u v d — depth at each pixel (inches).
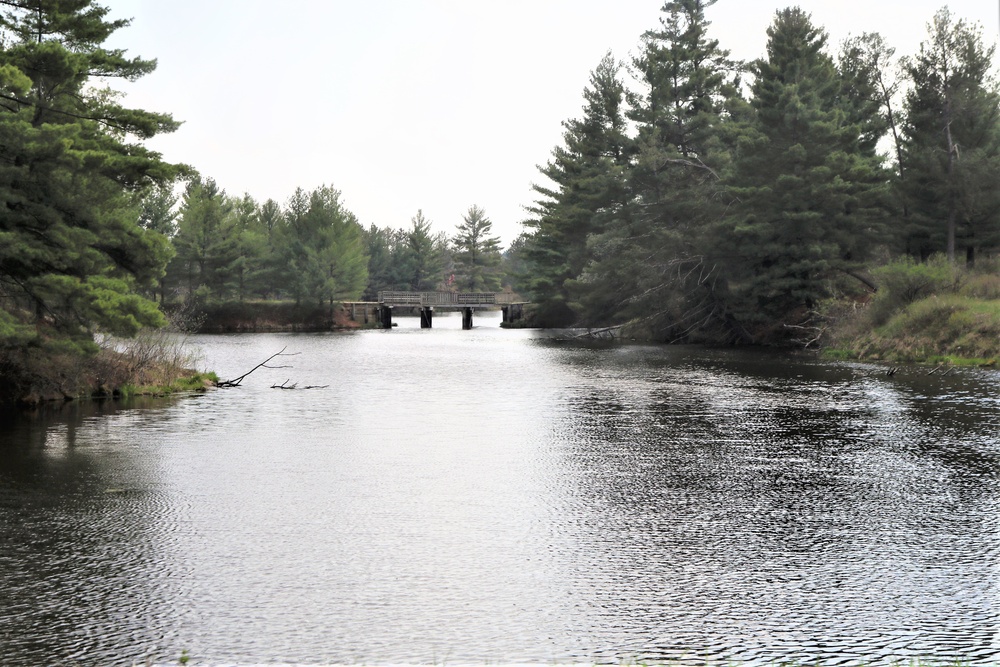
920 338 1542.8
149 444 698.2
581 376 1334.9
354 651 287.0
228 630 304.8
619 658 281.3
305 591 345.4
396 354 1911.9
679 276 2215.8
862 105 2423.7
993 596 339.6
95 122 943.0
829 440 716.7
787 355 1738.4
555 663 277.3
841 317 1871.3
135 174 912.3
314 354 1904.5
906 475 573.6
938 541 417.7
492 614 320.8
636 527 444.1
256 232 3676.2
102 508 483.2
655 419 847.1
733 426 795.4
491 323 4217.5
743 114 2425.0
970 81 1985.7
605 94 2832.2
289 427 797.2
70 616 317.4
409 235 6092.5
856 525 447.8
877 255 2185.0
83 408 923.4
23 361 956.6
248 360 1713.8
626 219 2559.1
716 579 360.5
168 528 441.1
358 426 804.0
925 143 2038.6
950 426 786.8
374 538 423.5
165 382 1125.7
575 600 335.3
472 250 6151.6
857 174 1940.2
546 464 615.2
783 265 2007.9
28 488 534.6
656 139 2434.8
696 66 2536.9
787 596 339.6
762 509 481.7
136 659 280.4
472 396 1063.0
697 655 283.7
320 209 3607.3
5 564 379.2
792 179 1910.7
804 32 2194.9
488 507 487.8
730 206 2151.8
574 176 3159.5
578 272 3112.7
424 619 315.6
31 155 826.2
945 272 1702.8
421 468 602.5
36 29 976.3
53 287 833.5
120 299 864.9
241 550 402.0
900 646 290.7
